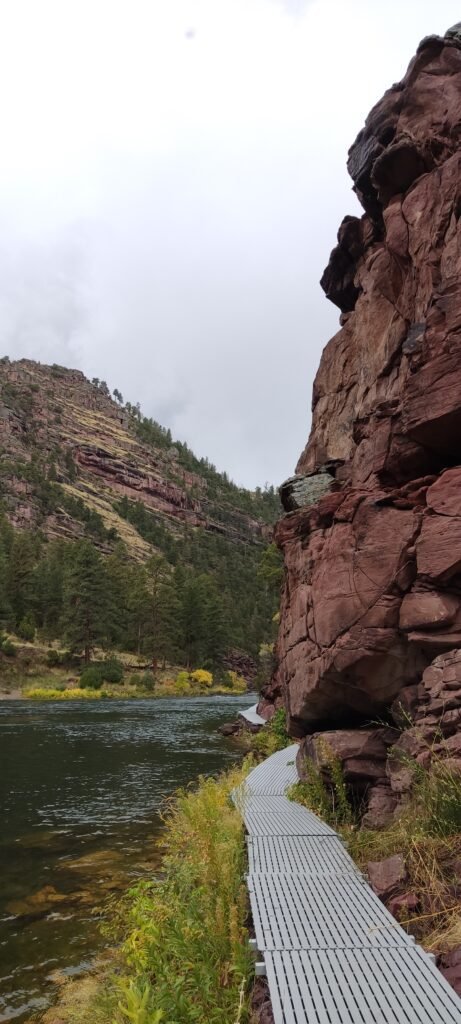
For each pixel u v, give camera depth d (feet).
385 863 16.11
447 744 17.17
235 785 31.89
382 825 19.80
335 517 23.97
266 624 360.89
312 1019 9.61
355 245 33.99
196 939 14.46
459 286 20.74
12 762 60.23
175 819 31.37
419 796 17.06
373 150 28.73
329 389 36.29
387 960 11.53
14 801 42.83
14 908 23.86
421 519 20.61
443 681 18.40
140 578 301.43
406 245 26.35
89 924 22.31
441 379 20.24
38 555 354.13
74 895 25.11
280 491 33.14
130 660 252.21
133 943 16.24
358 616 21.50
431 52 26.25
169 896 18.63
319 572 23.91
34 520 448.65
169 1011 12.09
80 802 42.52
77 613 224.33
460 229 22.58
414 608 19.81
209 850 18.62
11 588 252.83
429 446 21.65
